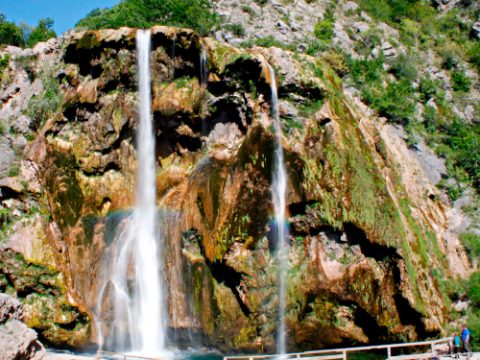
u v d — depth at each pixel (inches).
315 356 747.4
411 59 1192.8
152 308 845.8
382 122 1006.4
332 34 1194.6
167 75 890.7
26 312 816.9
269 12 1227.2
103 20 1171.9
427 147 1030.4
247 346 791.1
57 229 866.8
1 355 655.1
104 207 893.8
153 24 1138.0
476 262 891.4
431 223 905.5
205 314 807.7
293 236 813.9
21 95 1031.6
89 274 855.7
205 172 856.3
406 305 766.5
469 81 1199.6
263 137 829.8
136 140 905.5
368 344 786.8
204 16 1172.5
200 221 829.2
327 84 874.8
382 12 1360.7
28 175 893.8
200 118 888.9
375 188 811.4
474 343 781.9
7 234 845.2
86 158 895.1
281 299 786.8
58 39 1068.5
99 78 904.9
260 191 808.9
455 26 1379.2
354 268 788.0
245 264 783.1
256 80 859.4
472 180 999.0
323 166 814.5
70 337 821.9
